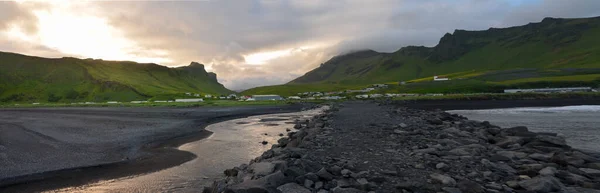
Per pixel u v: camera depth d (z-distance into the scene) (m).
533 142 16.17
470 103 105.94
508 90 162.12
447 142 16.88
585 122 40.12
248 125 45.28
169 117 59.53
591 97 116.00
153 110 87.06
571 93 121.88
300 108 101.31
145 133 34.44
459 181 9.24
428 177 9.88
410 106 95.94
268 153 16.42
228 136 32.53
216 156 21.83
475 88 177.38
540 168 10.65
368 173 10.26
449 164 11.54
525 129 22.19
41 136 27.83
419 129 23.27
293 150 14.95
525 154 13.58
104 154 22.38
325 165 11.59
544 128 33.69
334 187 9.05
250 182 9.23
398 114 43.34
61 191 14.52
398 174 10.31
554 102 101.12
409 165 11.58
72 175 17.02
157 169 18.27
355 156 13.59
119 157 21.58
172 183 15.39
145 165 19.28
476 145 15.58
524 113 60.81
